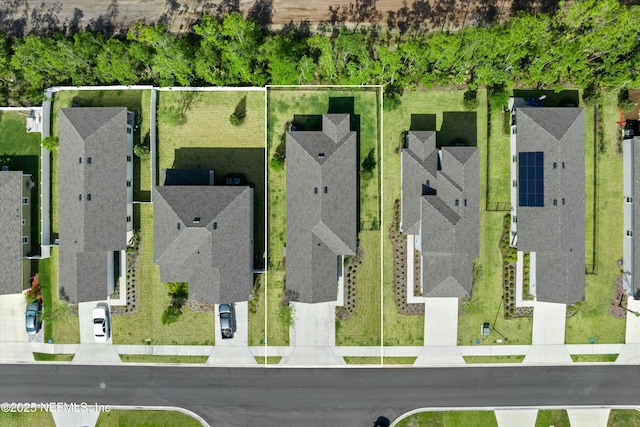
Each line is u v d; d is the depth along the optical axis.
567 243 39.94
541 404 43.53
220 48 39.72
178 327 43.62
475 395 43.56
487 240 43.03
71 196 40.19
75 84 42.59
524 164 40.81
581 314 43.25
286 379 43.66
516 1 42.91
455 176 40.38
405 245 43.03
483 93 42.47
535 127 40.16
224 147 43.06
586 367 43.53
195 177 42.16
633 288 41.47
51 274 43.59
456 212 40.34
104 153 40.28
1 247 41.19
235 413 43.81
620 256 43.16
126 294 43.47
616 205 42.97
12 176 41.28
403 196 41.34
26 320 43.09
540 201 40.31
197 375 43.84
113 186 40.56
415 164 40.97
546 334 43.41
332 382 43.62
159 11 43.25
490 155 42.84
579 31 39.28
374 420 43.59
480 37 37.31
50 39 39.06
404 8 43.00
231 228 40.22
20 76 42.22
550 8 42.69
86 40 39.19
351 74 40.28
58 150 42.72
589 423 43.50
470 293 41.12
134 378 43.94
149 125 42.78
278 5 43.06
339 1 43.06
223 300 39.94
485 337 43.34
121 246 40.78
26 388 44.19
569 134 39.72
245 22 38.81
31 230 43.53
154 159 42.72
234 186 40.69
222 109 42.91
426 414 43.59
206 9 43.16
